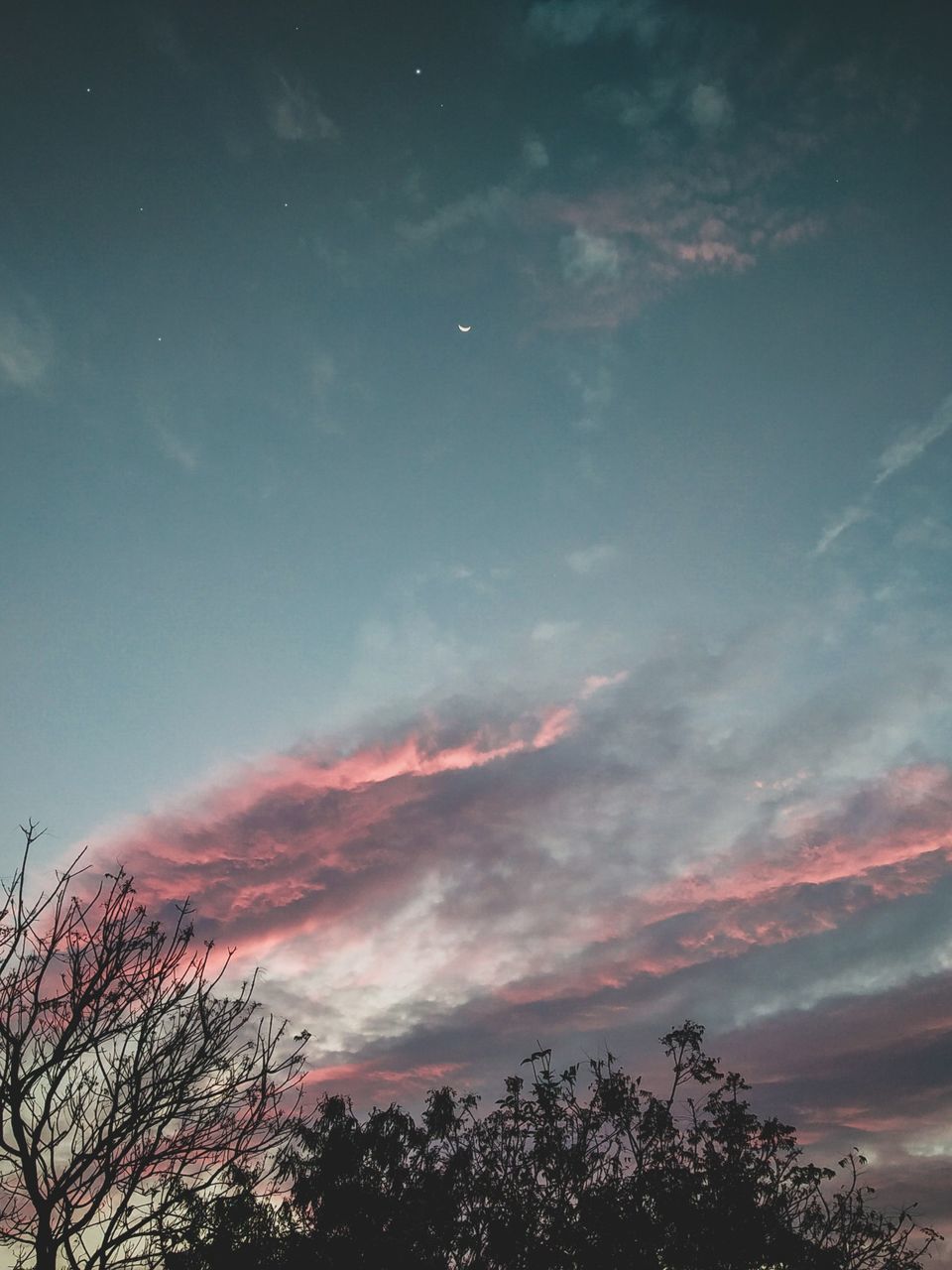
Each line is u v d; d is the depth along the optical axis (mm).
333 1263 13914
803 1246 14977
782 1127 16641
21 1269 9875
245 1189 12250
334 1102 15750
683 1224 15383
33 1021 10867
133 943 11664
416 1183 15875
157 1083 10820
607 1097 17156
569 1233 15328
